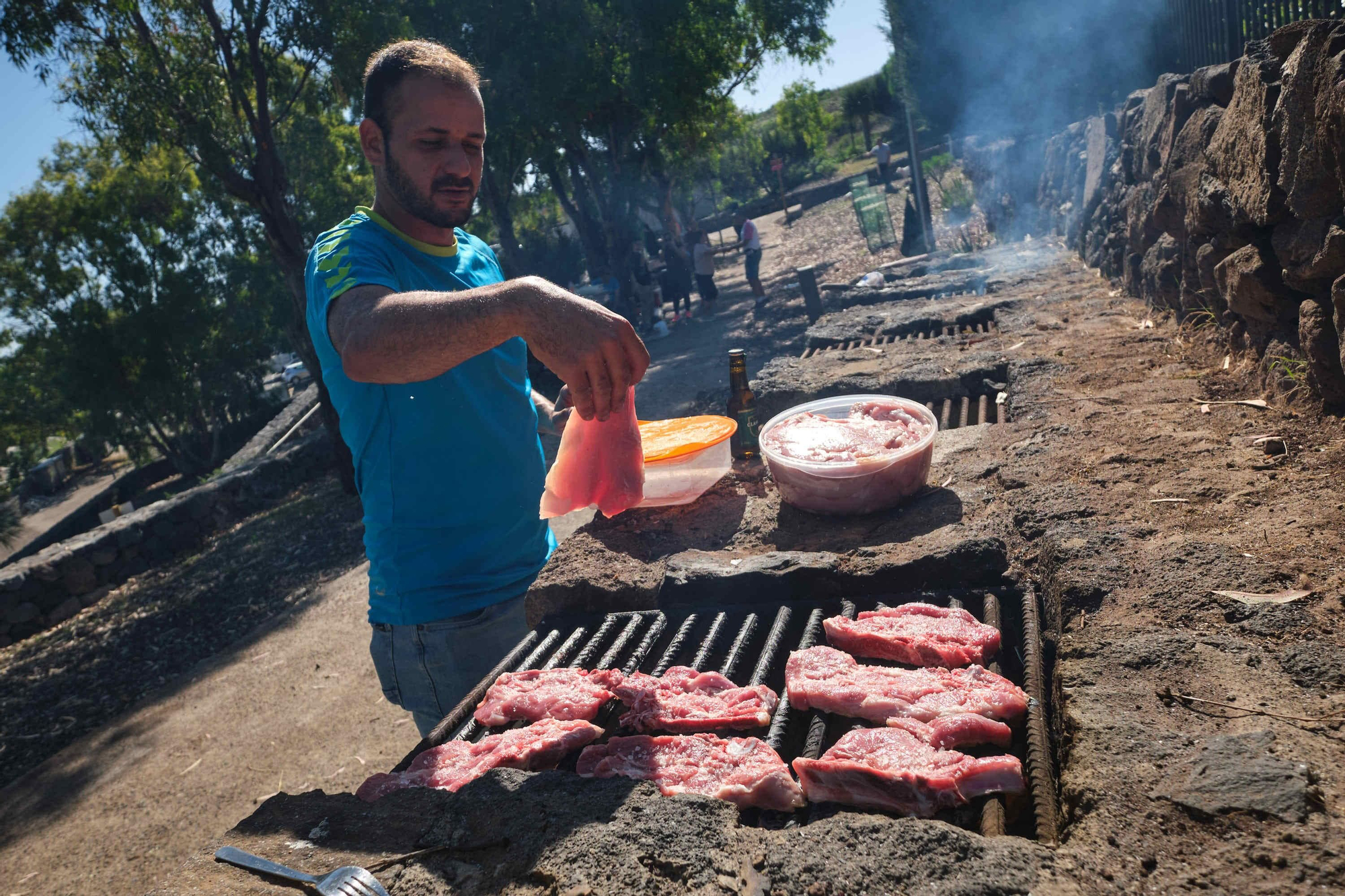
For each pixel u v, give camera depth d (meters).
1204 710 1.42
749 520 2.77
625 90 16.69
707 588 2.32
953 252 13.59
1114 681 1.54
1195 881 1.09
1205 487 2.34
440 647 2.42
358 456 2.38
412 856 1.31
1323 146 2.47
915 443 2.65
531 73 14.97
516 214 25.42
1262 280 3.04
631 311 17.80
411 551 2.40
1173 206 4.30
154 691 7.35
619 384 1.49
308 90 11.61
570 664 2.15
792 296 15.38
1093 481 2.52
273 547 10.52
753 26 19.50
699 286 16.53
